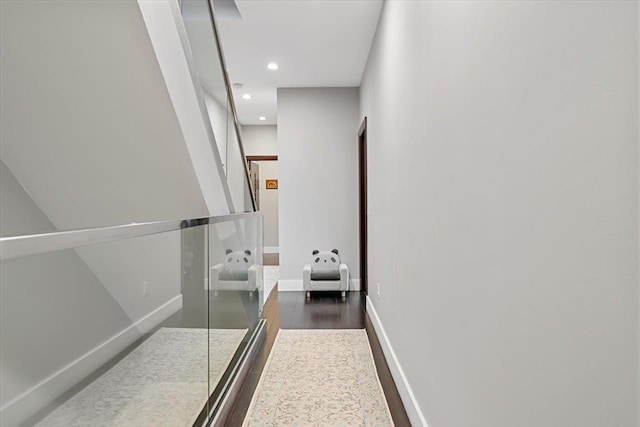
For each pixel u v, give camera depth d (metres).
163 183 2.47
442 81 1.66
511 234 1.04
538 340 0.91
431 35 1.84
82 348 1.06
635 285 0.62
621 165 0.65
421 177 2.05
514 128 1.02
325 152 5.94
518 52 1.00
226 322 2.52
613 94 0.66
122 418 1.26
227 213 2.98
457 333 1.48
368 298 4.64
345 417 2.30
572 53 0.77
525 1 0.96
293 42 4.27
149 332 1.44
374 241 4.12
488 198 1.19
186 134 2.25
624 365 0.64
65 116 2.12
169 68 2.03
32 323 0.88
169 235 1.62
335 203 5.95
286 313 4.68
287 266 5.99
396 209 2.81
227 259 2.57
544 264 0.88
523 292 0.98
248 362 3.04
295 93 5.92
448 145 1.59
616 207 0.66
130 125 2.16
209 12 2.71
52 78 1.95
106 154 2.31
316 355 3.31
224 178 2.84
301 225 5.96
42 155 2.29
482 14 1.23
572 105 0.78
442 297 1.68
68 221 2.69
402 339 2.58
